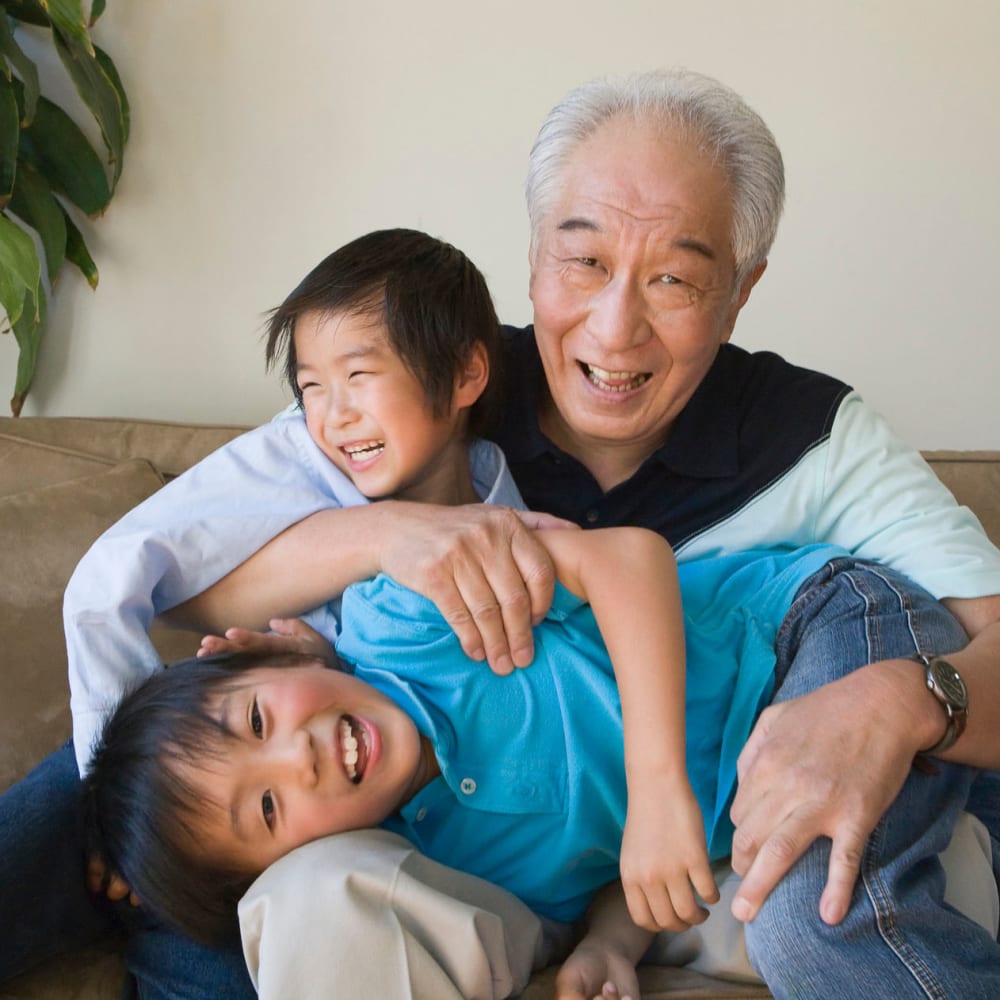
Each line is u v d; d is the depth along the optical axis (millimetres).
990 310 2508
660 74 1239
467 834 1097
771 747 960
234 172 2463
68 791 1138
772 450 1340
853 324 2512
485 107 2434
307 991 891
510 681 1091
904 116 2432
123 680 1190
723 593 1232
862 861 910
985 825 1159
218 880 1025
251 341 2520
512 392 1422
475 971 925
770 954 902
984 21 2398
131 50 2414
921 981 834
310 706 1035
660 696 1017
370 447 1271
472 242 2480
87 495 1543
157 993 1038
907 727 957
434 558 1086
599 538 1121
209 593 1254
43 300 2295
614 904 1126
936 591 1214
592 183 1200
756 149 1217
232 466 1285
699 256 1196
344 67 2428
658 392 1268
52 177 2359
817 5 2393
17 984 1062
